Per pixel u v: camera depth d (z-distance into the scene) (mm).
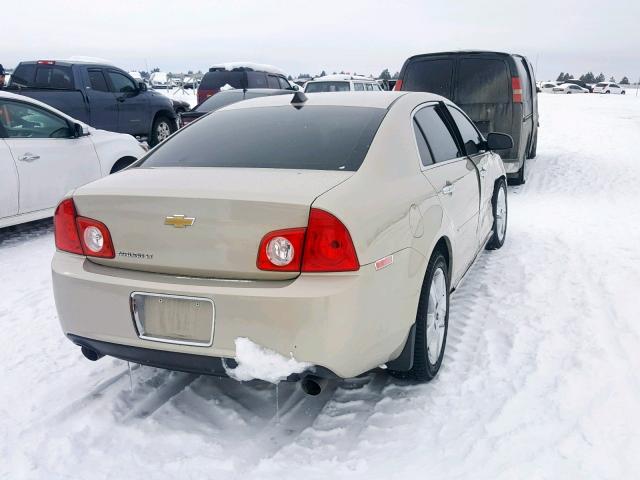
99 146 6918
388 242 2682
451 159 3924
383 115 3289
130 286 2613
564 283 4773
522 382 3225
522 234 6379
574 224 6805
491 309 4277
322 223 2428
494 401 3047
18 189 5922
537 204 8023
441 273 3367
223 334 2502
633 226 6656
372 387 3223
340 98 3627
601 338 3746
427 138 3635
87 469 2572
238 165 2943
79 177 6617
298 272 2463
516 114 8367
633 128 18859
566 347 3631
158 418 2943
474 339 3783
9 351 3705
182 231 2541
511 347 3650
